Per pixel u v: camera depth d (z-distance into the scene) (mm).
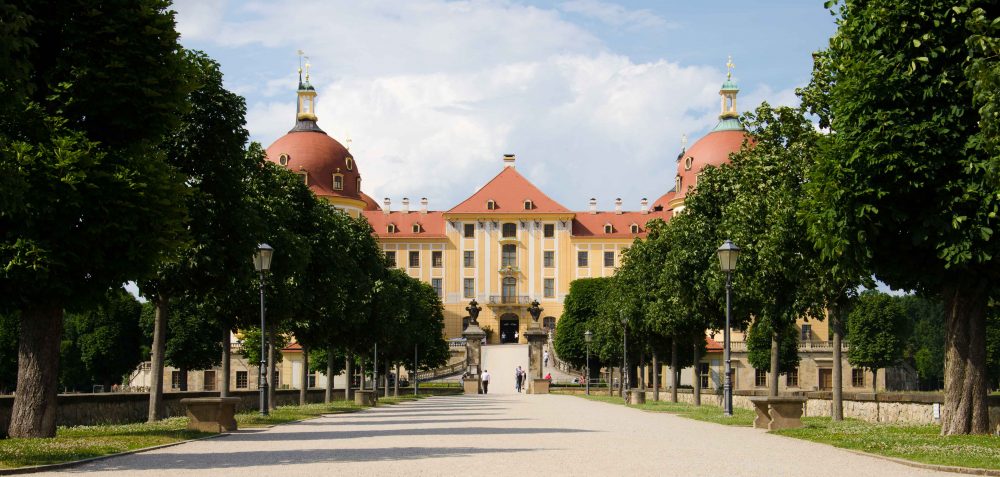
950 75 18516
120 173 19078
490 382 99438
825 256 20406
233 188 28844
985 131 16219
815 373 96562
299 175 42125
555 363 109750
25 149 18188
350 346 53969
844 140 19344
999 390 83312
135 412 30047
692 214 40031
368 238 54688
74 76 19516
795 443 19531
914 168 18359
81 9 19578
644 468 14469
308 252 36312
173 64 20594
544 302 127500
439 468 14508
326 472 13969
